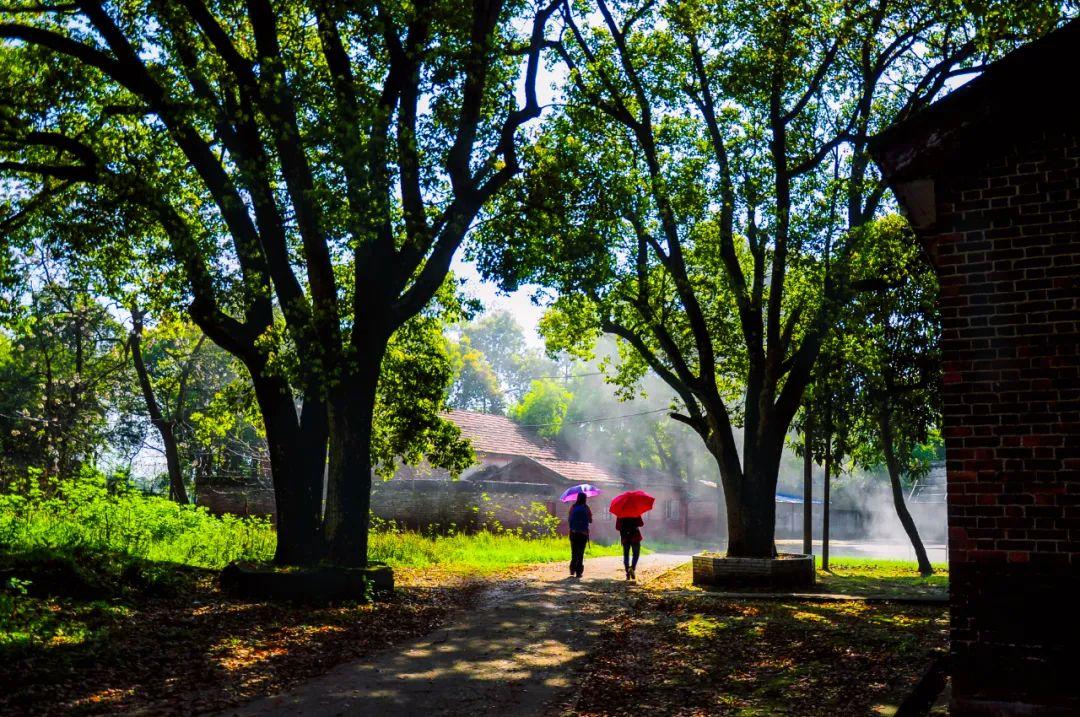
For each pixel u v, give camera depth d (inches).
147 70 600.1
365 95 570.3
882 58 719.7
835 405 957.2
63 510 733.3
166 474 1860.2
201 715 301.6
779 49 696.4
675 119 762.8
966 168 291.9
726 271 745.6
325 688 346.9
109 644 380.5
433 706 326.0
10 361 1694.1
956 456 281.4
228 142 582.9
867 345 796.6
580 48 770.2
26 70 629.3
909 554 1566.2
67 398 1584.6
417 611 550.0
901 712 313.0
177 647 395.2
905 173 295.7
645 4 751.1
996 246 286.0
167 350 1608.0
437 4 587.5
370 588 569.0
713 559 715.4
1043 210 283.0
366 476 604.4
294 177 568.4
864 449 1160.8
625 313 835.4
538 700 338.0
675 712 321.4
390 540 978.7
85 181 585.3
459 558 939.3
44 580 459.5
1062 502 270.1
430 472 1668.3
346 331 650.2
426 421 816.9
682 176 725.3
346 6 560.1
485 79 633.6
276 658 395.9
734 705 329.4
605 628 501.0
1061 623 266.4
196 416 872.3
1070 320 276.1
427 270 619.8
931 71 703.7
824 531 954.1
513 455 1833.2
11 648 346.6
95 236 619.8
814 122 776.9
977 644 273.3
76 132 646.5
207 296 576.4
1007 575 272.8
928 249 293.9
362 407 602.9
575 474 1672.0
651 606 587.8
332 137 522.6
